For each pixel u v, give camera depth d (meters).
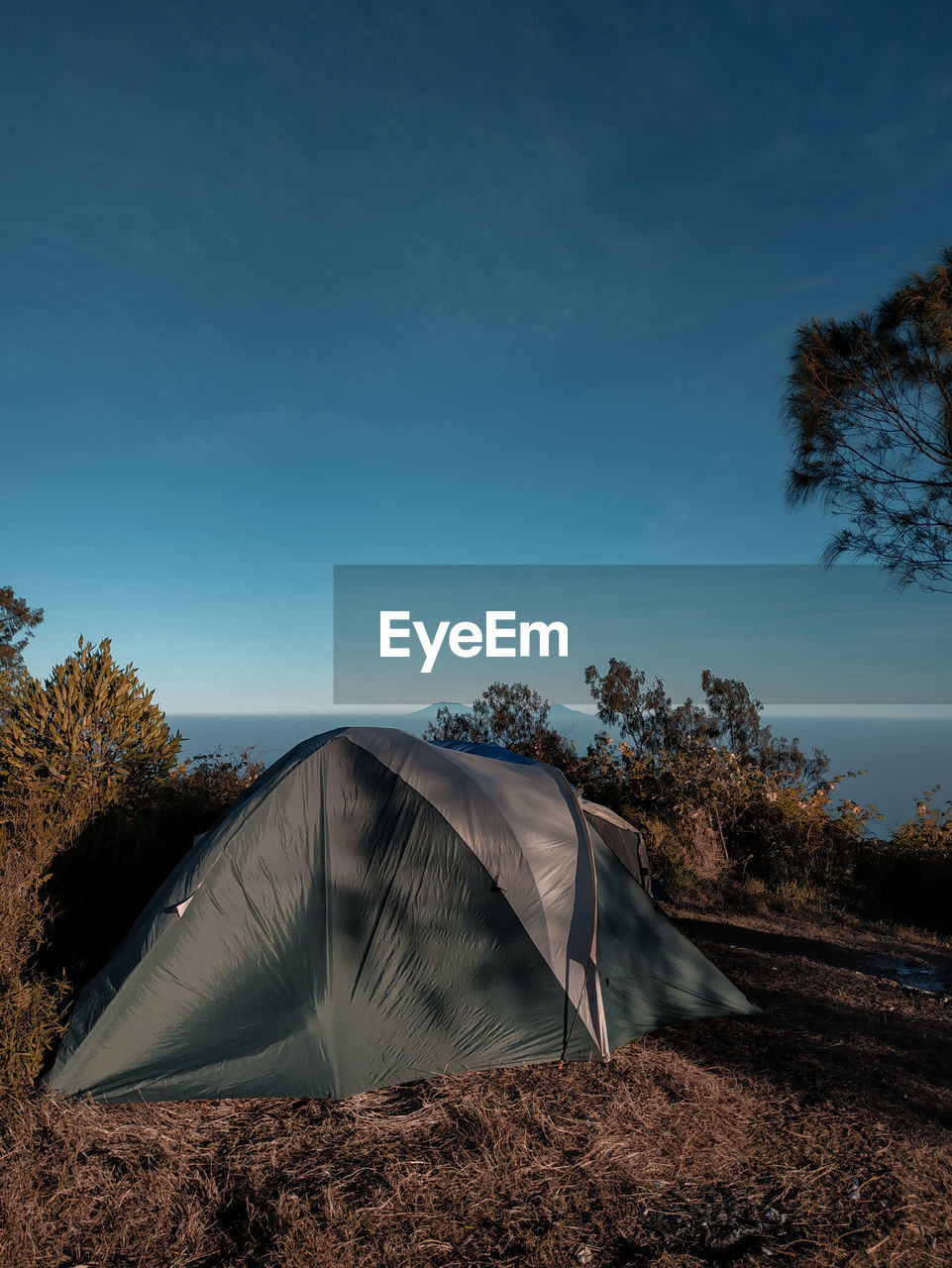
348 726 4.70
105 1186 2.82
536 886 4.19
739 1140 3.29
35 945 4.77
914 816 9.61
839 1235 2.68
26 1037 3.43
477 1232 2.67
